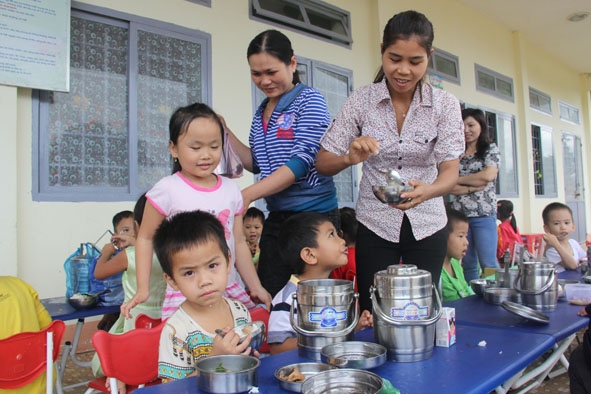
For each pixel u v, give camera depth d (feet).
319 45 16.28
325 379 3.04
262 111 7.17
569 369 5.03
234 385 3.06
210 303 4.31
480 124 10.92
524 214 27.30
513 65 27.43
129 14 11.79
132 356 4.46
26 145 10.48
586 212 35.60
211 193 5.68
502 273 6.37
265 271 6.88
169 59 12.51
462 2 23.38
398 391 2.89
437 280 5.81
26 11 10.21
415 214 5.72
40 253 10.55
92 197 11.23
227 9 13.70
